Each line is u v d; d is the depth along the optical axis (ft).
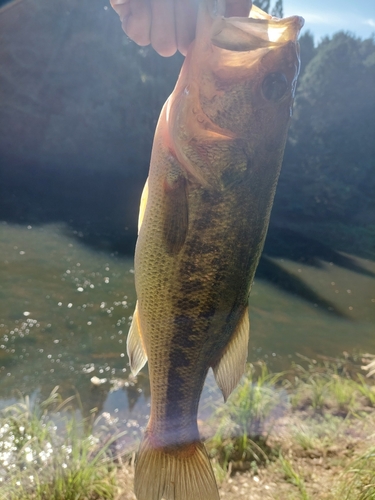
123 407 2.94
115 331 4.04
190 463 1.31
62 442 2.44
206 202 1.14
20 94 11.09
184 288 1.19
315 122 15.35
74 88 11.57
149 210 1.20
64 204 8.68
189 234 1.15
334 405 3.00
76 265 5.61
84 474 2.10
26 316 4.07
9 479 2.16
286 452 2.48
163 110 1.21
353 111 15.42
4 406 2.86
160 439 1.31
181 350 1.25
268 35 1.06
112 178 11.50
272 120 1.14
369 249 11.37
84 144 11.71
